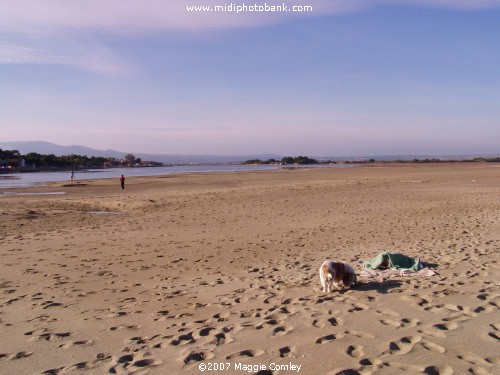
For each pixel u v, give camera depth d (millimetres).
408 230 12422
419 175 45812
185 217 16688
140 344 4793
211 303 6238
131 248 10883
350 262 8617
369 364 3990
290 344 4516
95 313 6016
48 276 8242
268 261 9078
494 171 53250
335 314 5387
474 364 3912
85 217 17781
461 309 5398
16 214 18156
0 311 6227
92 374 4098
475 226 12672
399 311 5406
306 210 17938
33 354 4652
